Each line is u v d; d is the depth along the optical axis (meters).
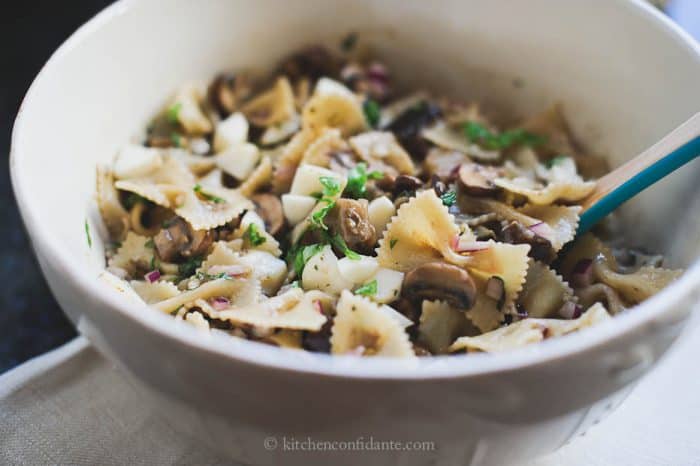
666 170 0.32
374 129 0.40
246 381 0.25
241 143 0.38
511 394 0.25
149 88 0.37
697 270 0.26
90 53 0.34
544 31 0.39
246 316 0.30
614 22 0.36
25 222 0.28
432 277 0.30
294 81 0.42
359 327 0.29
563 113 0.40
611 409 0.29
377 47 0.42
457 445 0.26
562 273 0.35
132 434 0.32
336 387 0.24
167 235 0.34
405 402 0.24
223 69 0.40
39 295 0.41
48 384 0.33
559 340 0.25
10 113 0.48
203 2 0.38
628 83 0.37
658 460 0.31
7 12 0.52
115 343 0.27
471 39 0.41
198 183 0.36
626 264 0.35
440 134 0.39
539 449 0.29
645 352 0.26
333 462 0.27
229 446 0.29
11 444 0.31
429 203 0.32
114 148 0.36
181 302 0.31
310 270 0.32
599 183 0.35
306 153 0.37
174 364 0.25
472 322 0.31
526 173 0.38
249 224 0.34
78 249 0.32
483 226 0.34
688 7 0.45
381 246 0.32
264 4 0.40
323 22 0.41
